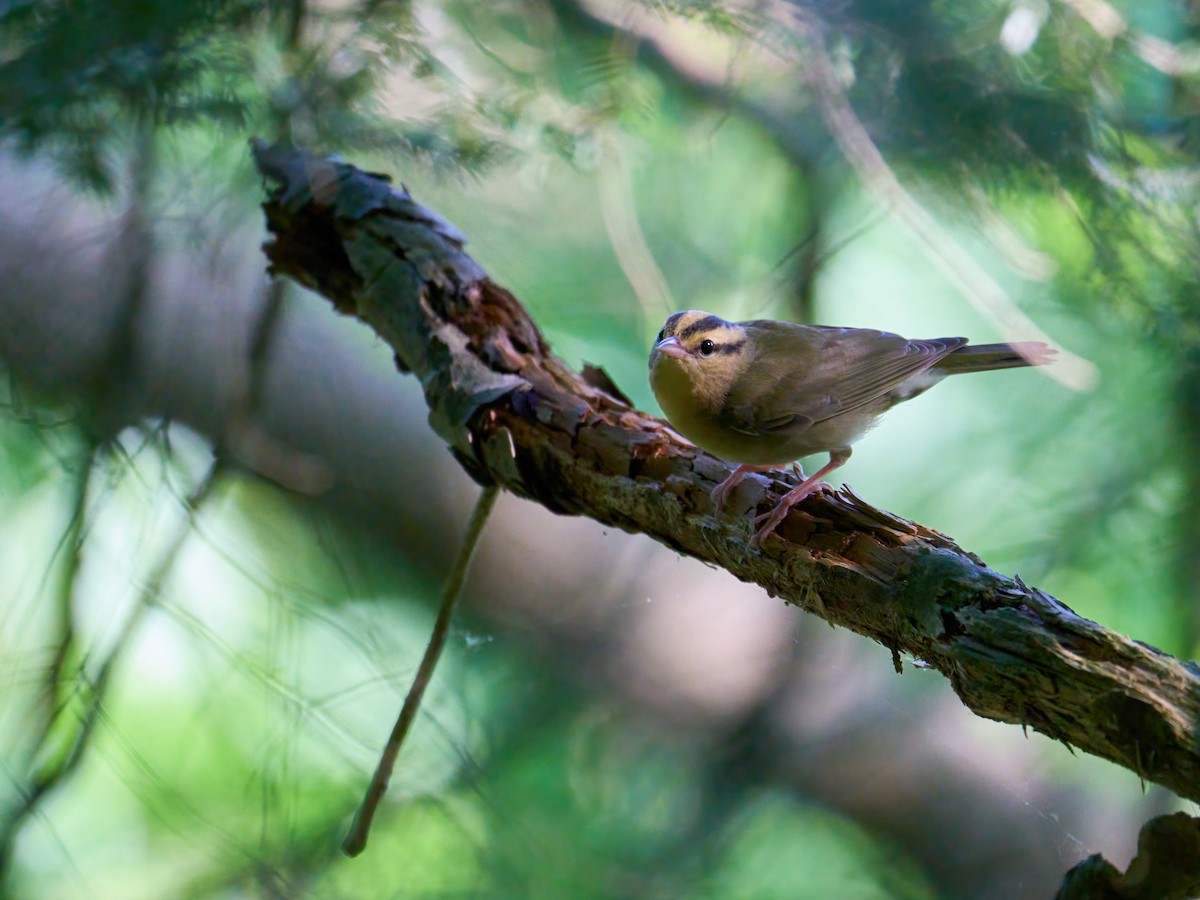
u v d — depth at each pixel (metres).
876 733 12.14
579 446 7.31
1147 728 5.05
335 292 8.99
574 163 10.45
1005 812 11.48
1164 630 11.08
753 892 11.41
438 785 10.77
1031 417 12.00
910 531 6.32
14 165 10.59
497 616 12.70
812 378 8.64
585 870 10.88
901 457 13.12
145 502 10.59
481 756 11.22
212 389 11.19
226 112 9.02
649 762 12.05
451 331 7.98
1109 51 10.04
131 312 10.36
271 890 9.79
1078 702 5.22
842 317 14.02
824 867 11.66
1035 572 11.26
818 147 12.02
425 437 12.86
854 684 12.41
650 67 11.65
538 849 10.47
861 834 11.83
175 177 10.15
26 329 10.48
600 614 12.77
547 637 12.62
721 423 8.77
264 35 9.31
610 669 12.51
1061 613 5.41
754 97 12.02
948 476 12.39
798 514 6.54
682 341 8.66
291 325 12.45
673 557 12.99
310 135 9.16
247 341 11.61
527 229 12.62
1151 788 10.84
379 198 8.62
